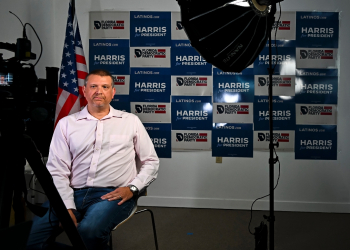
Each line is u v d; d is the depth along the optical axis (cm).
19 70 122
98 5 341
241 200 338
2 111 112
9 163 106
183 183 344
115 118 197
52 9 339
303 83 333
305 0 329
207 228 283
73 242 128
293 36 331
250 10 147
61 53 344
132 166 197
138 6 339
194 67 339
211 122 340
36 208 119
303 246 245
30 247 153
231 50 149
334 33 329
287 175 336
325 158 333
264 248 202
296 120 334
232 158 339
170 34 339
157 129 345
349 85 330
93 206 171
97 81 190
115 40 342
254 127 337
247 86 336
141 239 257
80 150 185
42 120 164
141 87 344
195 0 139
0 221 102
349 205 330
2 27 284
